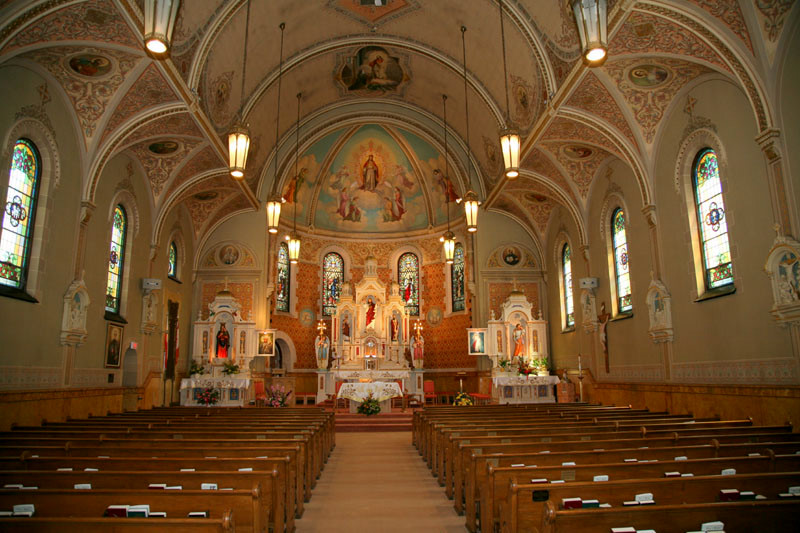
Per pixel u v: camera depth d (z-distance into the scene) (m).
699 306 13.09
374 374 25.56
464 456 7.83
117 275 16.98
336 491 9.59
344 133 27.89
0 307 10.97
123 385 18.00
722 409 11.97
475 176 25.62
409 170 29.34
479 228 25.39
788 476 4.98
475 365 26.17
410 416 20.95
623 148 15.34
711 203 12.93
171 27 6.91
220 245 24.31
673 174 14.16
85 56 11.96
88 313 14.71
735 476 4.92
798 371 9.91
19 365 11.62
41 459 6.35
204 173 19.02
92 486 5.42
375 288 27.95
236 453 7.48
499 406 15.55
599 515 3.81
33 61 11.84
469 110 23.28
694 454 6.90
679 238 13.97
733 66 10.74
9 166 11.31
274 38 18.77
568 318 22.70
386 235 30.47
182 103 14.28
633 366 16.41
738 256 11.66
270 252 24.81
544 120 15.69
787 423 10.01
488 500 5.93
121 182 16.72
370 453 13.91
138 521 3.71
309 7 18.73
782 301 10.08
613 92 14.02
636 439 7.88
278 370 26.12
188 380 20.52
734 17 10.34
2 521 3.70
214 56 15.80
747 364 11.37
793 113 9.95
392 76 24.47
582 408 14.83
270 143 24.08
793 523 4.00
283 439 8.88
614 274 18.08
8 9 9.20
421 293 29.59
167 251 20.70
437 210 29.22
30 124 11.95
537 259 25.36
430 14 19.59
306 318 28.80
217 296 22.23
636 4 10.70
